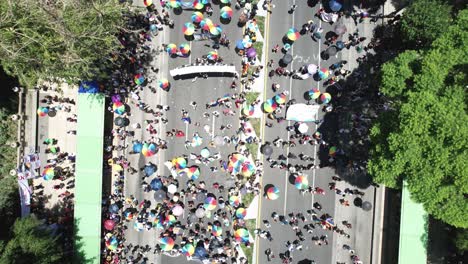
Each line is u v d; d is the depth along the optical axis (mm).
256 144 25938
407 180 20156
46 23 17938
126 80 25531
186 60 25859
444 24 21062
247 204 25969
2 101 24859
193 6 24922
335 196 25953
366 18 25547
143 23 25406
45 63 19250
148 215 25953
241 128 25875
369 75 25625
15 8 17562
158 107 25938
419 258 23922
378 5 25562
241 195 25922
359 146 25703
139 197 26031
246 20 25438
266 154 25703
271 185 25969
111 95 25281
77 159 24281
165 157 26000
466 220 19703
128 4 23031
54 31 18625
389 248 25922
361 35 25656
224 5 25484
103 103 24266
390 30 25141
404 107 18562
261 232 25984
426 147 18562
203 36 25469
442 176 18844
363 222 25891
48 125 25781
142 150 25609
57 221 25969
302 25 25781
